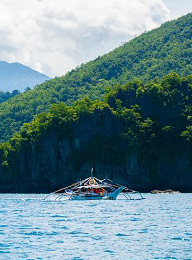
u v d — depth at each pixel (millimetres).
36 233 82500
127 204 149500
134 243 72438
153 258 62812
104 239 75938
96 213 118125
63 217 108812
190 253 65625
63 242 73500
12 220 103688
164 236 78438
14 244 72188
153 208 133125
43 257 63438
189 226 90875
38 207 141750
